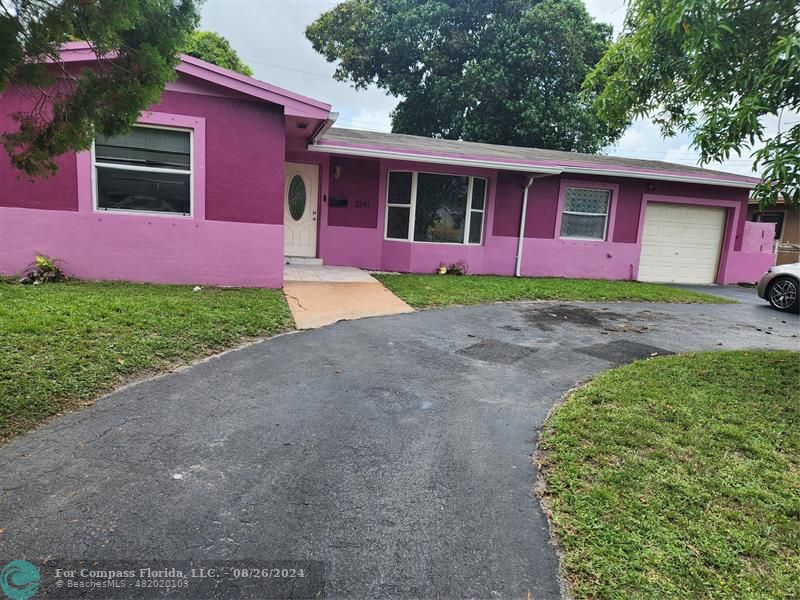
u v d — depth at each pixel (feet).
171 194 24.89
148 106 11.73
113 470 9.04
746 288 42.14
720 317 26.84
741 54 12.42
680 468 9.80
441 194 37.22
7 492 8.20
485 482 9.32
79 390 12.09
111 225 24.14
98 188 24.07
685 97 15.31
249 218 25.50
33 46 9.73
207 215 25.03
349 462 9.82
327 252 36.52
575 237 40.91
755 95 11.66
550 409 12.92
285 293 25.07
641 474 9.52
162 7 10.72
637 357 18.11
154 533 7.43
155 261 24.82
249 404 12.25
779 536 7.89
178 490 8.55
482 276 37.17
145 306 19.02
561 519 8.20
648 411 12.57
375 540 7.58
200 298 21.68
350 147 32.71
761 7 12.02
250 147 25.07
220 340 16.80
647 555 7.37
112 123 11.40
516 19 68.08
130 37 10.76
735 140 12.65
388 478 9.32
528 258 39.81
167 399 12.24
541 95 67.56
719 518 8.28
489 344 18.92
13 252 23.45
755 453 10.55
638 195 41.16
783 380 15.17
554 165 36.99
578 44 66.28
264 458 9.77
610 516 8.25
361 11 74.95
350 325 20.44
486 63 67.05
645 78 14.87
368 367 15.51
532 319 23.65
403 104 78.28
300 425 11.28
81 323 16.20
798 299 28.45
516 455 10.41
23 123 11.23
